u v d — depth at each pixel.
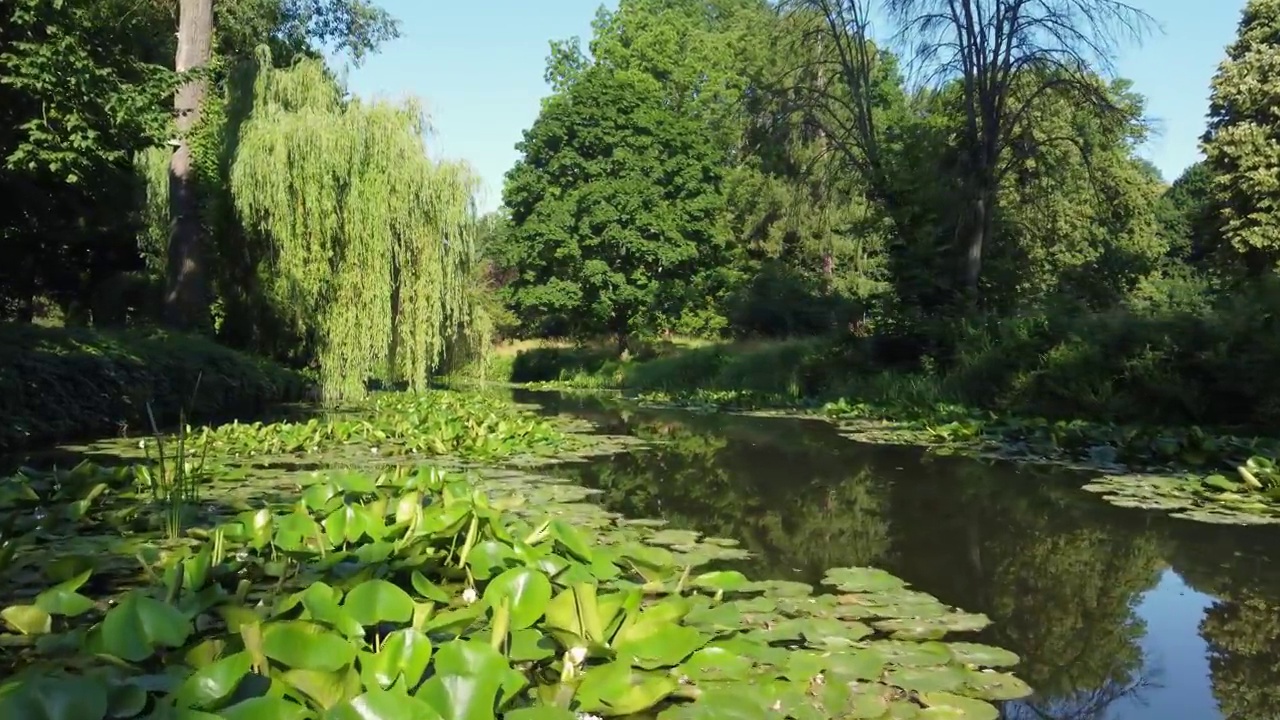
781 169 28.88
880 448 10.09
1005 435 10.92
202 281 15.26
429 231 15.73
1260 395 10.35
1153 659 3.40
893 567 4.73
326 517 4.58
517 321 37.03
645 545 4.97
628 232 30.44
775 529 5.65
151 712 2.29
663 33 36.16
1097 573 4.65
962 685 3.01
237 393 13.36
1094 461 8.92
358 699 2.19
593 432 11.82
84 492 5.75
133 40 11.27
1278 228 22.83
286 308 15.62
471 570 3.72
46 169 9.59
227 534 4.32
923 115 24.86
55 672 2.64
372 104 15.79
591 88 31.09
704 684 2.89
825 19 22.69
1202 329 11.30
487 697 2.38
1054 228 24.97
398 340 15.80
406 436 10.02
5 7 9.09
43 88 8.89
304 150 14.87
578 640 2.94
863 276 28.28
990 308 17.84
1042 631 3.72
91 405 10.01
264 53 16.06
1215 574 4.66
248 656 2.45
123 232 14.45
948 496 6.89
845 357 18.56
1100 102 18.39
